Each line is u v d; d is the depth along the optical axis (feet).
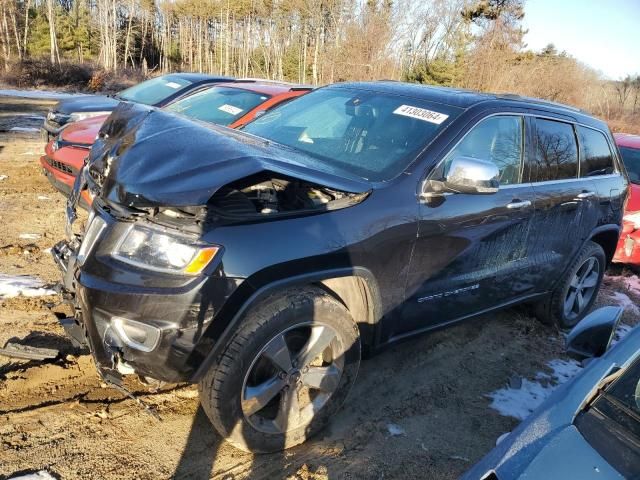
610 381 7.07
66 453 9.10
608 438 6.30
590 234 15.84
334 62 114.21
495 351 14.78
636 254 21.95
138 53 250.98
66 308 13.10
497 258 12.70
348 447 10.25
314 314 9.12
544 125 14.07
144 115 10.48
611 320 8.50
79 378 10.99
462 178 10.30
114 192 8.60
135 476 8.86
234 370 8.46
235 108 21.62
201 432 10.04
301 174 9.04
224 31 246.88
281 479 9.17
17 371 10.85
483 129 12.13
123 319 7.99
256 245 8.36
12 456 8.84
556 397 7.38
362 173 10.77
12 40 201.98
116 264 8.23
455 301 11.96
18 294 13.97
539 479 5.81
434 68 113.50
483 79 110.93
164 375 8.16
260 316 8.59
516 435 6.80
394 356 13.71
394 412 11.51
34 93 83.20
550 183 14.03
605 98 123.13
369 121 12.26
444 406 11.99
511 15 117.80
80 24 222.89
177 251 8.04
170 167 8.52
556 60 119.55
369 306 10.21
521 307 17.56
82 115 25.59
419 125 11.73
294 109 14.03
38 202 22.31
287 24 197.06
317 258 8.90
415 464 10.06
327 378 9.80
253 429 9.09
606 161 16.66
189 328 7.96
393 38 112.98
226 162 8.55
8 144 34.73
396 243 10.08
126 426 9.91
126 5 247.09
